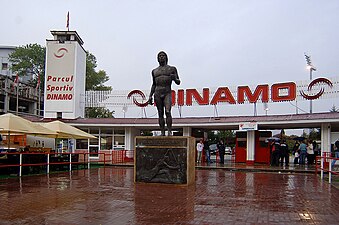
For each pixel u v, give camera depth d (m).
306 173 19.48
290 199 10.01
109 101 29.44
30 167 17.91
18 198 9.76
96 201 9.36
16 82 41.69
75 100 28.88
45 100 28.95
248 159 25.80
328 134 23.08
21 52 48.31
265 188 12.46
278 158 24.30
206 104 26.88
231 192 11.34
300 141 28.91
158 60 14.03
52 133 18.08
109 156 28.30
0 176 16.05
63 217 7.36
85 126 28.44
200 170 21.44
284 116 24.59
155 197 10.12
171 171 13.05
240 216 7.63
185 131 27.56
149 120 27.84
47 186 12.49
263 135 26.50
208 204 9.05
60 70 29.06
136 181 13.47
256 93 25.45
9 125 15.52
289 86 24.38
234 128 28.91
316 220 7.27
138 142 13.55
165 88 13.87
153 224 6.85
